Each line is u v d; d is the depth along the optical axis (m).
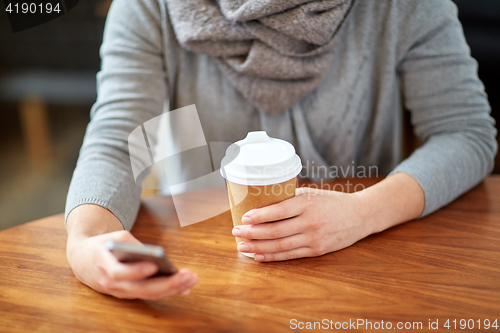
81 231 0.63
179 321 0.52
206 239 0.73
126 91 0.93
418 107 1.01
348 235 0.67
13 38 2.92
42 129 3.12
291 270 0.62
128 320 0.52
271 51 0.90
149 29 0.99
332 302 0.54
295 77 0.94
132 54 0.97
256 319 0.52
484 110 0.96
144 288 0.50
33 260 0.68
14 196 2.47
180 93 1.07
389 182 0.78
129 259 0.47
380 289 0.57
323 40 0.89
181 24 0.93
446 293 0.56
